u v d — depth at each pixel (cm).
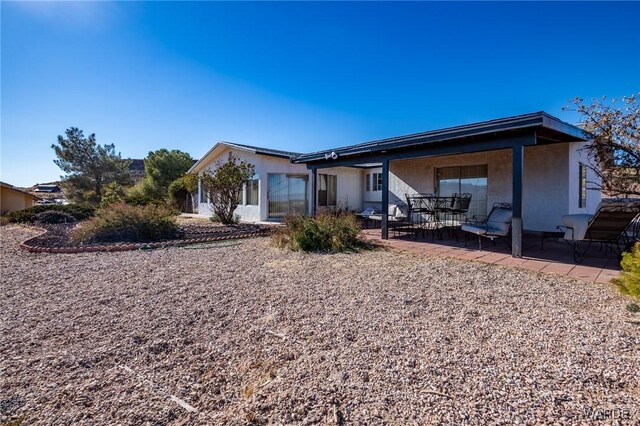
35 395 191
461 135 615
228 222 1274
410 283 428
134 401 185
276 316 315
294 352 242
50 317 318
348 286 417
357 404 178
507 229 684
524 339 254
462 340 255
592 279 438
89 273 501
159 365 227
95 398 188
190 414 173
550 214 840
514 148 590
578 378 198
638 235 654
